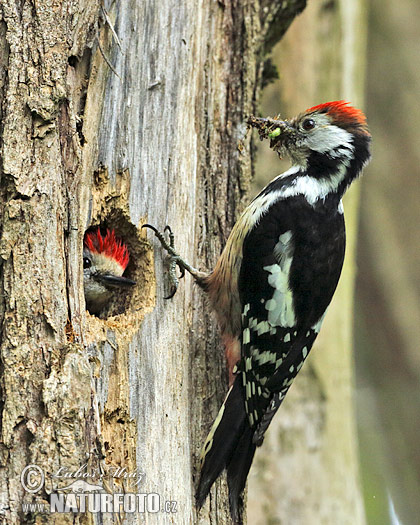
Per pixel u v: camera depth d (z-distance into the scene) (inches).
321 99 594.2
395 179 740.0
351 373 606.9
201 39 424.5
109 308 410.6
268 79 531.5
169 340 375.6
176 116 394.0
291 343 402.0
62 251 332.8
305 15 596.1
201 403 391.5
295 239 404.2
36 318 320.2
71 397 311.1
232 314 408.2
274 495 560.4
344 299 601.9
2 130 333.1
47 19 344.5
